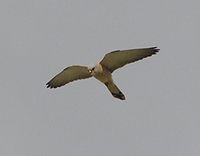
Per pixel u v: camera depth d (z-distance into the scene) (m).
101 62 41.00
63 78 41.66
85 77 41.56
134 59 40.94
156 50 40.56
